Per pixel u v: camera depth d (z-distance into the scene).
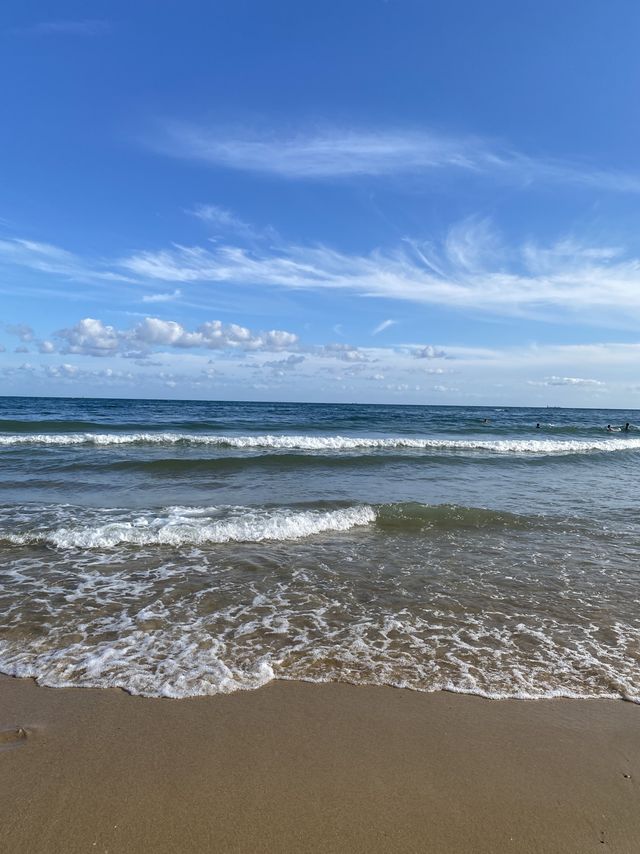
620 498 11.73
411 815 2.77
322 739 3.40
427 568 6.90
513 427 36.09
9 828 2.58
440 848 2.57
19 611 5.26
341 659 4.47
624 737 3.49
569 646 4.78
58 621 5.07
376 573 6.67
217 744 3.31
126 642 4.68
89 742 3.29
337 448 20.98
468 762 3.21
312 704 3.80
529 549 7.81
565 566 7.07
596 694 4.00
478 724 3.60
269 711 3.70
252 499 10.70
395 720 3.62
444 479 13.88
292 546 7.76
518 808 2.84
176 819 2.69
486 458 18.27
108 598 5.66
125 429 26.89
